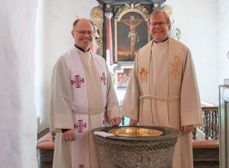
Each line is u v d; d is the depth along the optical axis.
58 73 2.35
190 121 2.30
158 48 2.44
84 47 2.45
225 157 2.20
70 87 2.36
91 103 2.37
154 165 1.70
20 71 0.78
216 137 4.22
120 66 7.71
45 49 7.37
